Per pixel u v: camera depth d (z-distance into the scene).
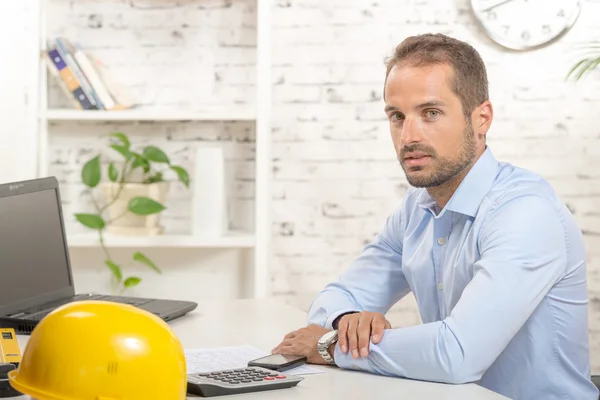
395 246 2.22
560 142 3.76
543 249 1.78
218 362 1.78
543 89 3.74
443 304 2.00
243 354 1.87
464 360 1.64
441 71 1.82
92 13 3.85
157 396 1.19
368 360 1.72
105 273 3.90
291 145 3.85
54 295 2.29
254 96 3.88
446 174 1.85
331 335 1.80
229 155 3.89
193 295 3.92
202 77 3.87
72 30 3.85
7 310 2.08
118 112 3.63
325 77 3.83
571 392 1.91
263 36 3.64
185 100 3.87
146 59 3.86
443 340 1.65
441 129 1.83
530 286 1.74
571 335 1.94
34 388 1.17
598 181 3.75
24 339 1.98
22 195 2.21
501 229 1.79
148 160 3.72
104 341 1.17
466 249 1.89
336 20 3.81
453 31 3.77
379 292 2.21
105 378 1.16
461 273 1.90
